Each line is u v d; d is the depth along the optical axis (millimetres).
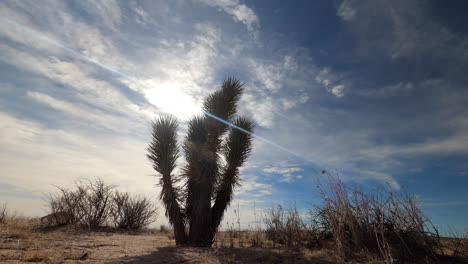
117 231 9633
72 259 4281
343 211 5328
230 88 8055
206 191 6789
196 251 5371
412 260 4527
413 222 5016
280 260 4648
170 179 6941
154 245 6289
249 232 8961
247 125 7895
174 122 7535
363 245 5039
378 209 5211
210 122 7445
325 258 4766
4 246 4926
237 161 7363
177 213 6750
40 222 9508
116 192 10633
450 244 5289
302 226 6730
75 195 9828
